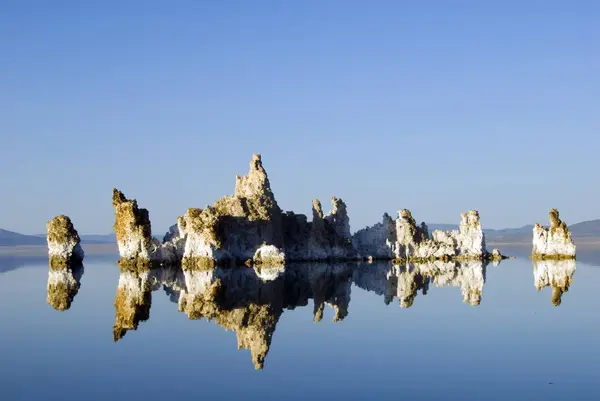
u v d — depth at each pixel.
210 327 48.38
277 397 29.12
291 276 101.44
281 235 143.75
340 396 29.19
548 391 29.70
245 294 72.50
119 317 53.66
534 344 40.34
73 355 38.34
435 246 152.00
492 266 120.75
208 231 126.06
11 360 37.09
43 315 54.88
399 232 154.38
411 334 44.59
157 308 59.50
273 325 49.34
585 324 47.62
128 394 29.92
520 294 67.62
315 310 58.06
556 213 143.88
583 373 32.84
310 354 38.12
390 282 88.12
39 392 30.39
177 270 118.62
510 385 30.75
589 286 74.94
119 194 129.12
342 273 107.94
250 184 141.25
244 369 34.44
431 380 31.75
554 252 143.00
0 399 29.36
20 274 107.62
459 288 76.00
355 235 161.50
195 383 31.66
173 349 40.00
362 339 42.94
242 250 135.75
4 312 56.88
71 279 95.50
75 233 141.38
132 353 38.84
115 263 146.38
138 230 127.00
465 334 44.25
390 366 34.78
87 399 29.20
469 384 30.94
